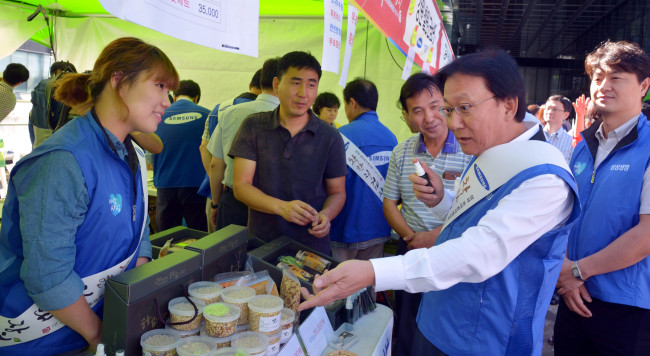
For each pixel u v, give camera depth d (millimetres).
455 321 1300
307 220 2102
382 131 3035
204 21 1065
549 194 1135
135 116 1281
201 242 1588
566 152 5367
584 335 2082
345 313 1813
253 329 1386
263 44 5141
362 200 2928
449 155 2371
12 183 1221
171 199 3816
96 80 1263
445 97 1247
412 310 2047
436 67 4195
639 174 1885
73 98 1303
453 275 1137
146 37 5324
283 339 1449
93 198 1244
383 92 5082
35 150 1201
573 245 2078
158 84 1286
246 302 1415
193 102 3879
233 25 1184
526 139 1242
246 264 1771
